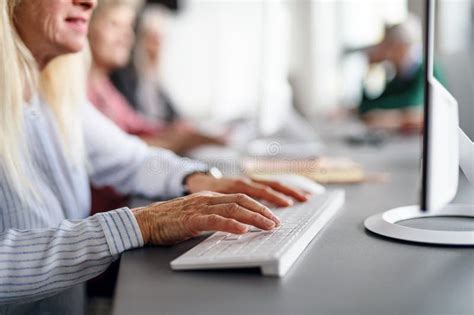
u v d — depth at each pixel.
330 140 2.67
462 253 0.75
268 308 0.55
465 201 1.08
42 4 1.13
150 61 3.29
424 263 0.70
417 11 4.41
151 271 0.68
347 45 5.20
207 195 0.85
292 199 1.08
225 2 4.71
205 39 4.73
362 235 0.85
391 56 3.69
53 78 1.27
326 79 5.18
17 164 1.04
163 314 0.54
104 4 2.72
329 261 0.71
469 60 0.82
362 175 1.57
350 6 5.19
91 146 1.45
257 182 1.13
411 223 0.91
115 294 0.60
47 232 0.82
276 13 2.21
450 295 0.59
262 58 2.20
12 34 1.08
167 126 2.81
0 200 1.02
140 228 0.80
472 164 0.81
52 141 1.24
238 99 4.79
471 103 0.82
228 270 0.68
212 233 0.87
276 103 2.25
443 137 0.77
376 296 0.58
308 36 5.19
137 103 3.18
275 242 0.72
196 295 0.59
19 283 0.78
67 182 1.25
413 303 0.56
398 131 2.93
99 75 2.75
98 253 0.79
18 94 1.05
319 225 0.88
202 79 4.75
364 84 3.89
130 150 1.47
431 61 0.75
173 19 4.49
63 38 1.17
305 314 0.54
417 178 1.52
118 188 1.45
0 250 0.79
